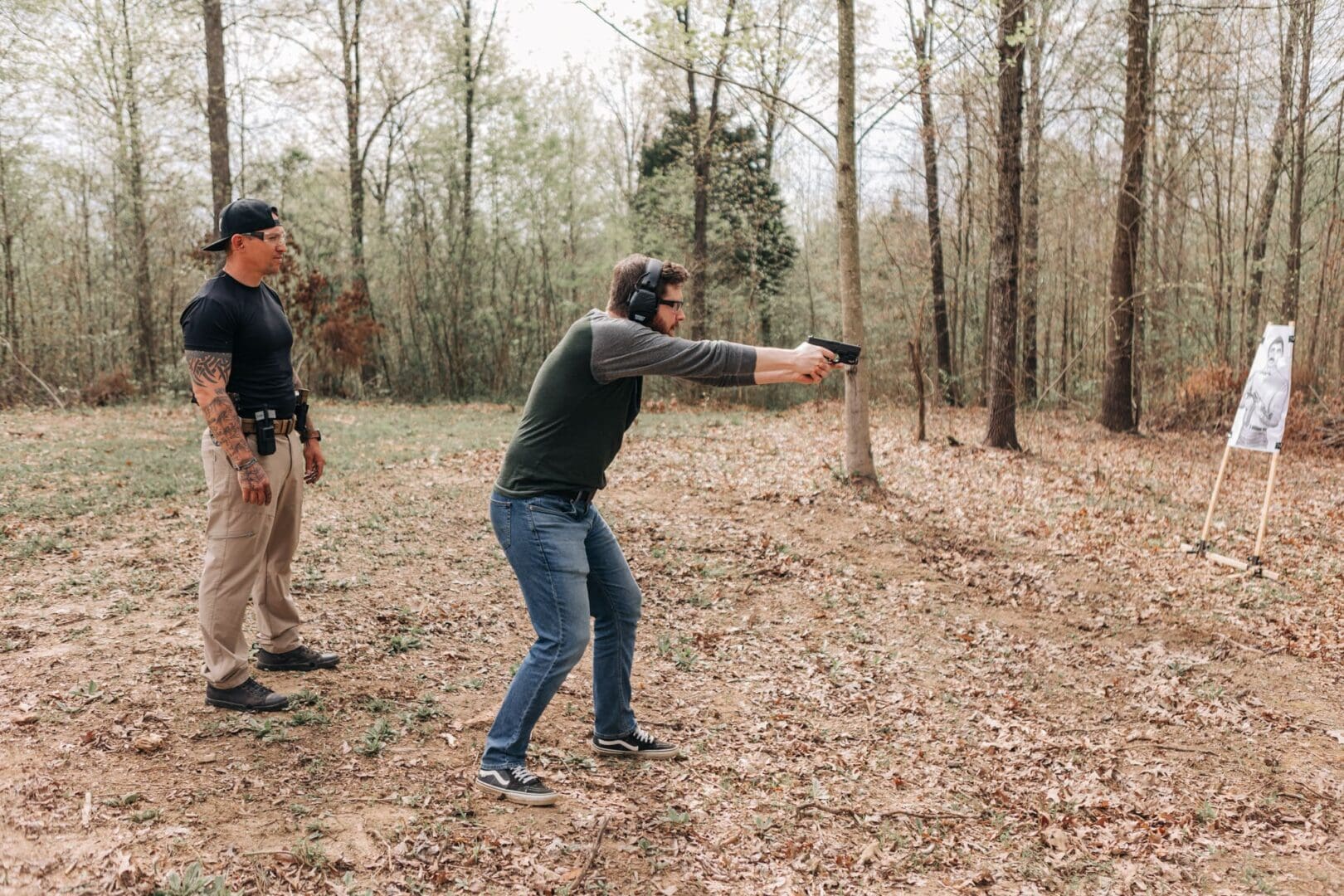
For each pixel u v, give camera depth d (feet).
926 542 26.68
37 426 40.83
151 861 8.79
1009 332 43.32
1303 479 40.24
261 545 12.17
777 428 49.60
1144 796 13.42
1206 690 17.38
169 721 11.71
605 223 83.71
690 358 10.00
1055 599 22.50
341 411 57.26
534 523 10.67
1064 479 36.88
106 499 24.16
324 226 75.51
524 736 11.02
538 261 82.94
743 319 83.71
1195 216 64.28
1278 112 57.98
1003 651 18.93
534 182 79.05
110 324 71.56
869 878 10.61
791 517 28.12
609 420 10.73
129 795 9.86
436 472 31.81
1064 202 69.97
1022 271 65.16
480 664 15.40
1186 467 41.55
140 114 65.10
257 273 11.81
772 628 19.33
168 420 44.96
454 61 76.48
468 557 21.52
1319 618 21.80
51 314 68.74
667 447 41.04
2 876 8.19
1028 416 57.26
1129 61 48.80
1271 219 65.82
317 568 19.40
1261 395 26.50
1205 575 25.08
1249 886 11.26
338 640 15.47
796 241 94.94
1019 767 13.97
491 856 9.79
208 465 11.85
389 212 79.56
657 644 17.76
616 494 30.19
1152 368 61.87
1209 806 13.20
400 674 14.39
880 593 22.17
